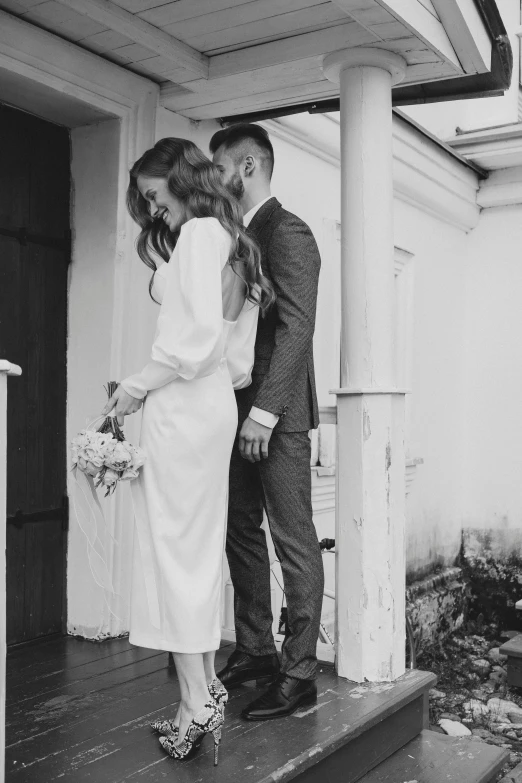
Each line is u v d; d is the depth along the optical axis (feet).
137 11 9.58
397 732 9.50
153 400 7.43
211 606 7.36
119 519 11.37
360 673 9.61
